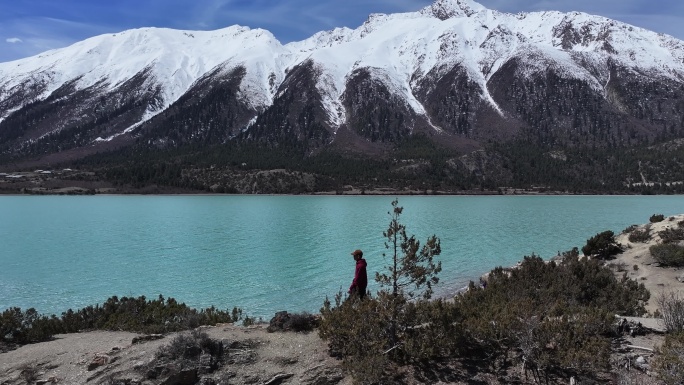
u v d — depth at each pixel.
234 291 32.50
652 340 12.74
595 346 11.44
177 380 12.16
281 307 28.17
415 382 11.57
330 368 12.43
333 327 13.27
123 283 35.47
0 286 34.75
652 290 23.72
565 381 11.15
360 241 58.16
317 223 81.56
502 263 41.59
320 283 34.81
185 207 127.31
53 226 78.19
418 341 12.40
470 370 11.93
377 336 12.68
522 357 12.11
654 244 34.78
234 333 14.84
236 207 127.19
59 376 12.92
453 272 37.62
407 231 66.81
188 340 13.20
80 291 33.12
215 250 51.66
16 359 14.58
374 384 11.41
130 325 18.83
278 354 13.29
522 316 12.59
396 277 14.06
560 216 94.06
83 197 189.00
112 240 60.72
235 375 12.35
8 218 93.25
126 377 12.34
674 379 9.95
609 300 19.44
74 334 18.05
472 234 63.28
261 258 46.22
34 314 18.78
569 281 20.56
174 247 54.09
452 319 13.09
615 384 10.71
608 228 70.38
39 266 42.72
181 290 32.97
